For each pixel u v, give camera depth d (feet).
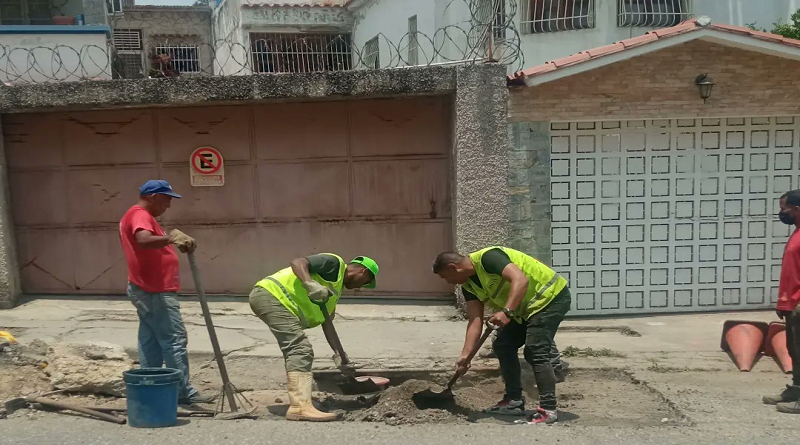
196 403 16.01
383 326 23.65
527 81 23.49
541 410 14.89
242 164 26.21
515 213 24.57
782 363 18.95
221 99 24.45
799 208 16.03
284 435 13.69
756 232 26.18
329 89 24.20
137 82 24.47
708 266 26.13
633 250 25.73
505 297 15.11
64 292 26.96
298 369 14.96
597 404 16.61
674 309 26.14
